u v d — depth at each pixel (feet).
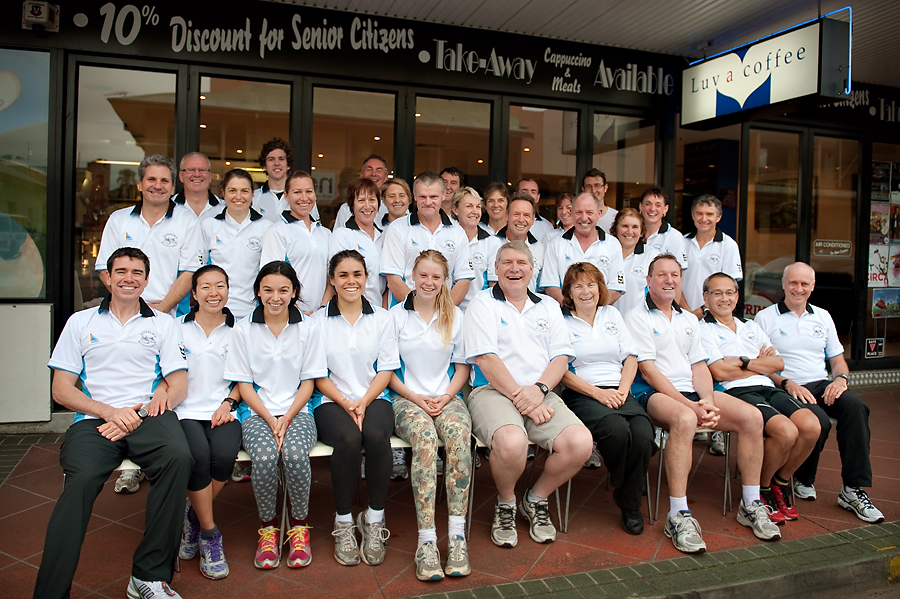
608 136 20.65
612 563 10.41
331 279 11.32
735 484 14.03
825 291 23.91
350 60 17.76
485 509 12.51
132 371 10.06
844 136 23.70
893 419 19.29
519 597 9.30
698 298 17.03
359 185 13.93
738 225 22.58
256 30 16.97
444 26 18.44
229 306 13.25
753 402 12.53
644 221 16.98
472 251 14.88
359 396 11.21
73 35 15.87
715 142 22.30
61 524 8.39
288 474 9.91
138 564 8.87
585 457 10.88
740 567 10.34
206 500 9.62
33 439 15.67
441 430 10.75
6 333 15.80
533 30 18.88
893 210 24.49
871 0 16.48
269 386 10.78
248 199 13.35
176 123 16.81
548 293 14.73
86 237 16.58
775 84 17.08
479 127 19.25
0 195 15.88
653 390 12.76
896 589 10.77
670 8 17.20
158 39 16.37
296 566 9.99
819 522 12.17
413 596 9.25
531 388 11.46
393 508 12.44
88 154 16.47
